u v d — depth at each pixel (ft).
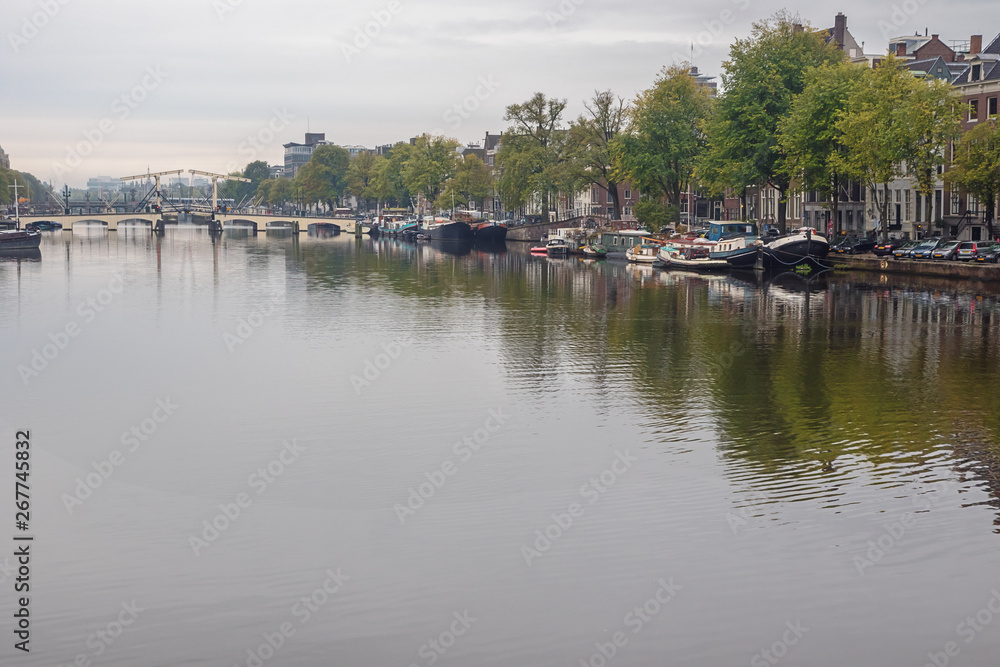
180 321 165.48
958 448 83.41
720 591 57.36
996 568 59.47
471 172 453.17
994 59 245.65
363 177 602.85
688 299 190.70
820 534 64.59
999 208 236.63
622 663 50.88
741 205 318.45
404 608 56.13
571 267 282.77
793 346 133.49
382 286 223.71
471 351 133.59
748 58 244.42
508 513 69.72
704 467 79.15
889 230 269.64
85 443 90.53
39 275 249.96
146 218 533.96
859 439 86.48
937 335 140.05
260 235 540.93
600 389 108.58
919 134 205.16
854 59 315.37
